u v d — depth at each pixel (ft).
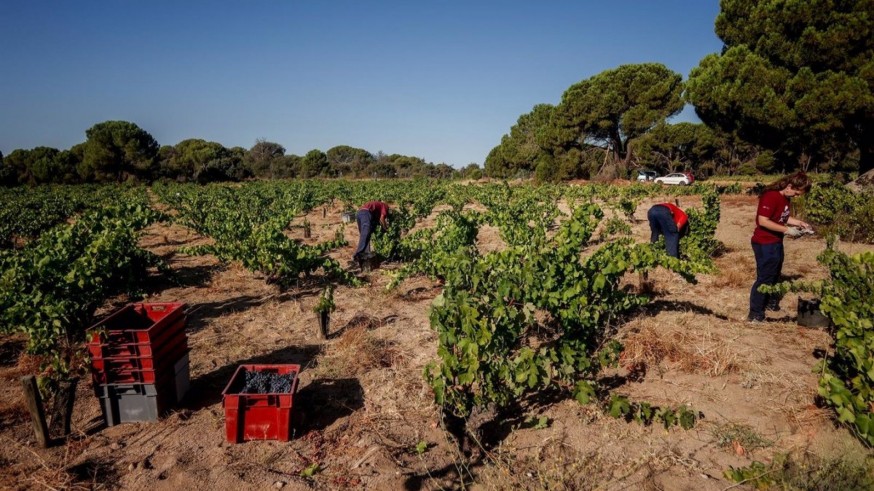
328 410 13.85
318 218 68.59
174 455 11.74
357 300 24.34
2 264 19.72
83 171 187.73
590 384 13.15
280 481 10.78
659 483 10.43
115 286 22.30
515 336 13.30
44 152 198.80
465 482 10.79
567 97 126.72
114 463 11.53
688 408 13.11
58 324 15.71
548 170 132.36
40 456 11.80
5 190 139.03
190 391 15.06
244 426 12.24
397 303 23.72
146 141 193.98
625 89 120.06
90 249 20.47
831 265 13.26
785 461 10.52
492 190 87.04
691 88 68.08
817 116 53.98
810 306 18.03
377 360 16.84
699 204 65.67
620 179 128.57
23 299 16.34
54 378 13.83
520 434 12.40
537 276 15.51
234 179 213.05
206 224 49.19
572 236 18.97
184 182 197.06
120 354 12.82
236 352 17.94
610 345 14.64
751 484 10.17
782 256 18.06
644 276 22.86
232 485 10.69
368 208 31.73
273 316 22.20
